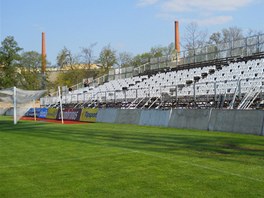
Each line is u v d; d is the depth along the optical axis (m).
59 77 85.81
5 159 10.95
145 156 10.78
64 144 14.52
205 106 24.14
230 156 10.30
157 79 39.62
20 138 17.67
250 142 13.15
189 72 36.16
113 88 45.28
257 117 16.09
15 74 88.81
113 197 6.40
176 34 73.12
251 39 32.84
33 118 44.44
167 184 7.20
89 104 38.69
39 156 11.39
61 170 9.00
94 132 19.80
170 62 42.78
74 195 6.61
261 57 30.52
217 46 36.53
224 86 24.44
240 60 32.69
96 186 7.23
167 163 9.52
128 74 48.69
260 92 21.09
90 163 9.88
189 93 27.44
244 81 23.61
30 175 8.49
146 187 7.03
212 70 33.34
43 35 99.88
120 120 28.06
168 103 27.45
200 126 19.53
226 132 17.50
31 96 32.22
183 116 21.20
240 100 21.47
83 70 85.31
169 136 16.27
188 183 7.23
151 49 88.69
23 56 89.12
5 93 31.58
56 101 47.34
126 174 8.30
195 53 39.44
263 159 9.68
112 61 85.06
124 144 13.91
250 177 7.60
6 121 35.97
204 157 10.27
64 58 86.81
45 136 18.44
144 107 30.08
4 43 87.44
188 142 13.80
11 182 7.80
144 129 20.92
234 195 6.25
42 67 88.38
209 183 7.18
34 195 6.70
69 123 30.80
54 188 7.17
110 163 9.79
